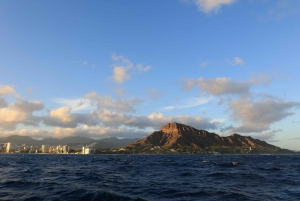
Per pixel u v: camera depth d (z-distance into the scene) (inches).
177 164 3115.2
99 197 817.5
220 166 2677.2
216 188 1061.1
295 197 877.8
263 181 1315.2
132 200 784.9
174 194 920.3
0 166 2503.7
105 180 1318.9
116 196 836.0
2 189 971.9
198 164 3107.8
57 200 769.6
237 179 1405.0
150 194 913.5
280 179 1411.2
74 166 2645.2
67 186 1060.5
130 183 1206.9
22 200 767.1
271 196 888.3
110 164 3117.6
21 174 1621.6
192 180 1353.3
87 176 1510.8
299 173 1862.7
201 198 849.5
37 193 884.0
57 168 2297.0
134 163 3412.9
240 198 850.1
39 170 2001.7
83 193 880.3
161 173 1780.3
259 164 3275.1
